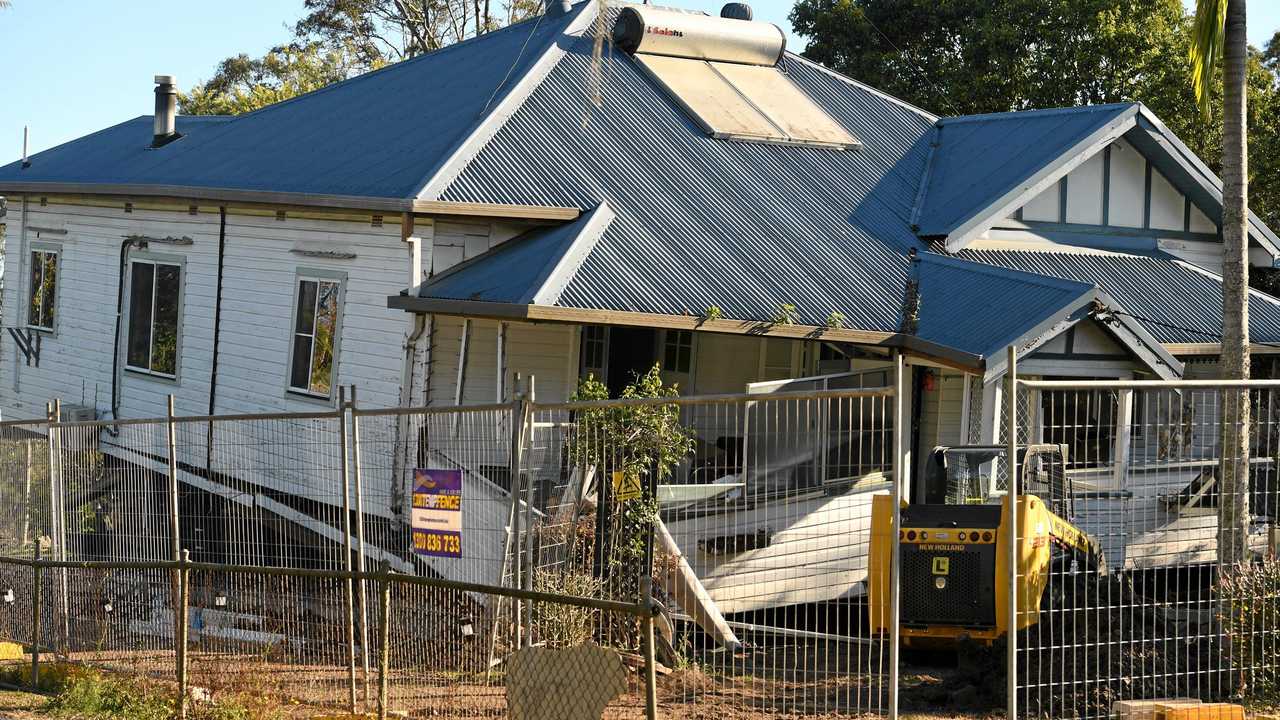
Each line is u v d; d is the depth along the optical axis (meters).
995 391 14.44
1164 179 19.78
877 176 19.45
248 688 9.69
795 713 9.32
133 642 11.31
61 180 20.98
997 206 18.06
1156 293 17.95
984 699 9.81
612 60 19.78
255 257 17.80
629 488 10.80
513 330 15.66
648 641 7.29
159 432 17.91
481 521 11.45
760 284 15.22
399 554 13.30
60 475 12.37
